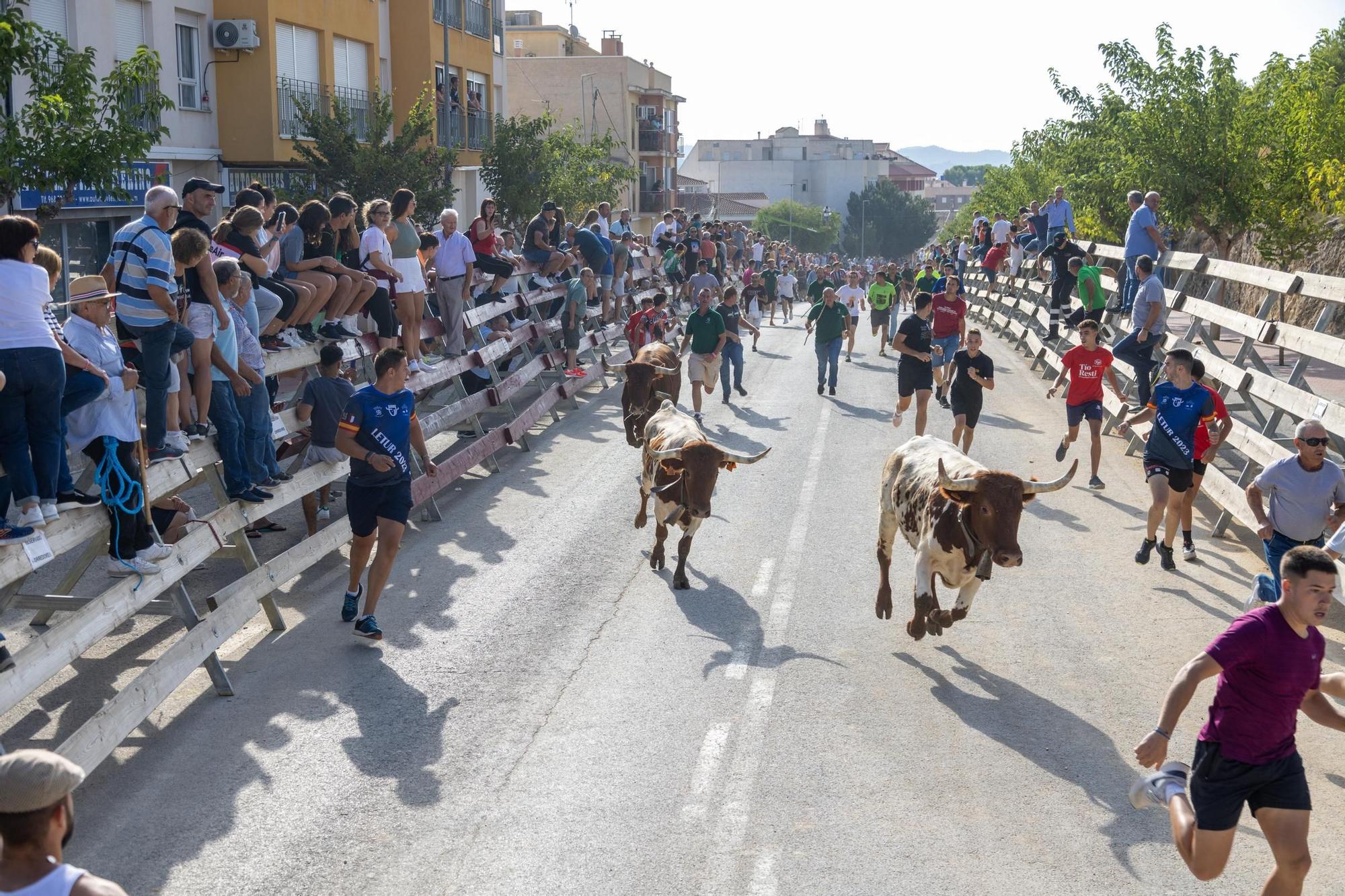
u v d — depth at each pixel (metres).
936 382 19.91
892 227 130.12
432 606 10.01
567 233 25.38
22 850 3.15
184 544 8.23
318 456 11.02
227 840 6.23
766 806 6.58
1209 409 10.82
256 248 10.95
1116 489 14.40
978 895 5.72
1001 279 33.97
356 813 6.52
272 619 9.47
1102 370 14.13
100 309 7.72
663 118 73.69
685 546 10.43
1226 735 5.09
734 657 8.84
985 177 56.62
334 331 12.84
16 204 19.69
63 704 8.00
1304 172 24.05
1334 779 6.98
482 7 39.22
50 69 14.25
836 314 20.62
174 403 8.77
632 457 15.93
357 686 8.31
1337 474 8.46
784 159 145.50
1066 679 8.48
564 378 20.03
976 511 8.02
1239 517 11.66
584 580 10.71
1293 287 13.02
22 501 6.93
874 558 11.42
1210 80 26.62
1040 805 6.62
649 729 7.58
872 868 5.95
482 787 6.81
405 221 13.92
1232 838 5.15
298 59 27.92
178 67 24.83
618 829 6.32
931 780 6.90
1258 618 5.04
